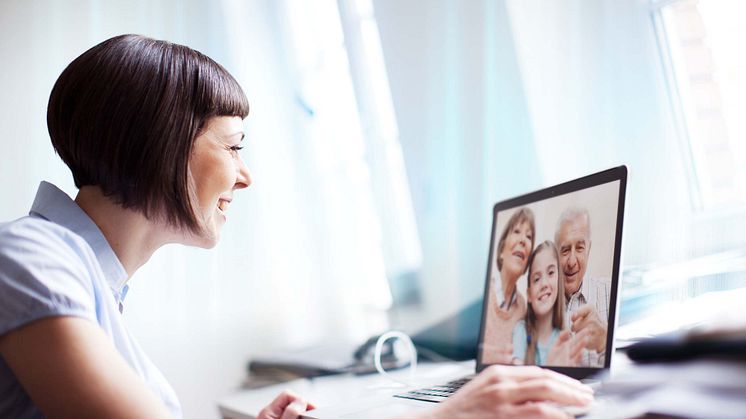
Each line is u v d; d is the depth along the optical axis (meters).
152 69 0.86
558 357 1.04
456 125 1.80
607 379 0.88
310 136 2.15
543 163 1.57
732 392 0.67
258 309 2.07
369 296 2.10
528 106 1.59
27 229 0.77
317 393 1.39
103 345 0.70
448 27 1.79
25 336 0.68
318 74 2.17
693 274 1.16
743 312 0.94
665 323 1.06
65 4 2.17
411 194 1.96
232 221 2.09
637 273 1.23
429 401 1.02
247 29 2.17
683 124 1.26
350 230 2.12
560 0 1.48
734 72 1.19
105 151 0.84
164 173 0.85
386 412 0.96
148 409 0.68
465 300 1.82
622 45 1.36
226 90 0.92
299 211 2.12
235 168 0.95
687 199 1.25
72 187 2.13
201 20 2.16
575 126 1.47
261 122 2.13
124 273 0.90
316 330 2.07
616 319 0.95
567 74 1.48
